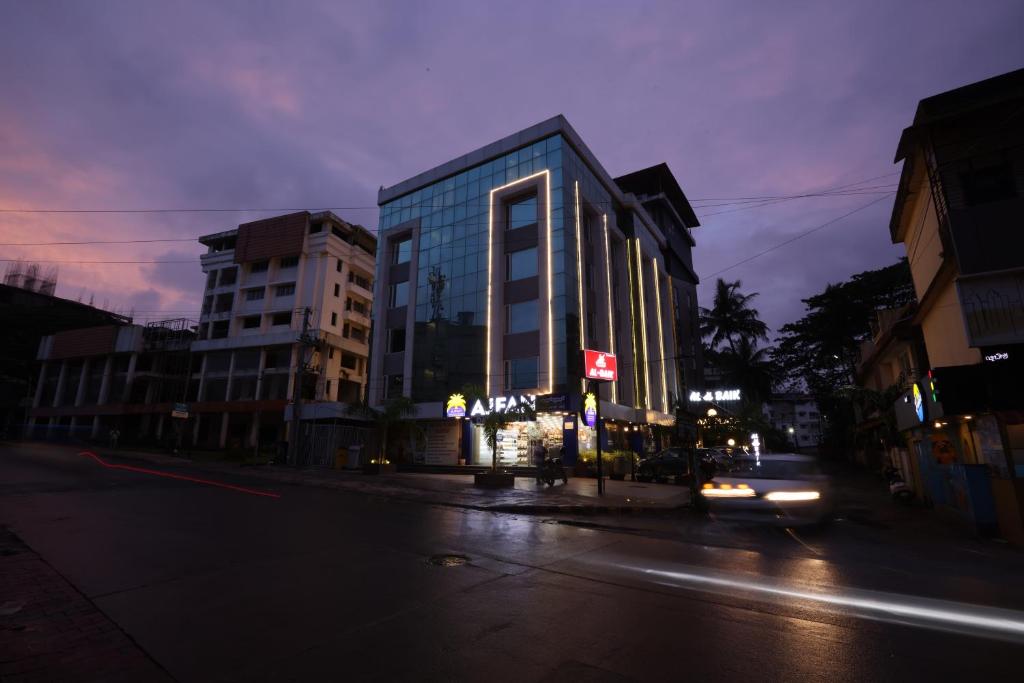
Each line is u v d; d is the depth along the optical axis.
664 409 35.97
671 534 9.18
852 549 7.91
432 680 3.45
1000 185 11.62
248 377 45.78
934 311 14.44
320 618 4.62
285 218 48.16
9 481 14.45
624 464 22.30
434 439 27.95
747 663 3.75
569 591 5.53
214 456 33.94
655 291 37.75
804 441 86.62
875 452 26.64
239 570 6.16
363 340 51.38
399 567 6.46
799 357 47.00
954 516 10.45
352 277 50.75
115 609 4.77
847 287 42.31
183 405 34.62
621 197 35.16
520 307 27.03
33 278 68.12
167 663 3.68
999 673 3.61
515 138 28.80
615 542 8.32
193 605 4.92
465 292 28.61
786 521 9.27
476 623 4.53
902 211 16.70
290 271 47.56
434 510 12.02
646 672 3.59
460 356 27.77
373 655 3.85
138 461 26.69
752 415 39.78
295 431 28.25
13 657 3.69
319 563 6.58
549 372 24.91
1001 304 10.56
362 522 9.85
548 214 26.80
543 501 13.37
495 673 3.56
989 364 10.25
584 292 28.31
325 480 18.55
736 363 48.88
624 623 4.55
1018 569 6.64
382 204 34.19
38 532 7.89
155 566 6.24
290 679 3.46
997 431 9.27
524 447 24.98
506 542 8.22
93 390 53.22
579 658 3.82
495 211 28.62
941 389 10.32
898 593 5.51
